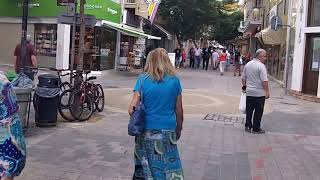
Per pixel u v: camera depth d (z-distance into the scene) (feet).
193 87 71.51
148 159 16.37
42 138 29.09
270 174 23.86
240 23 219.41
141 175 17.10
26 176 21.11
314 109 52.34
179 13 140.46
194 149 28.55
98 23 81.97
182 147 28.89
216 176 22.94
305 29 64.39
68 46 79.82
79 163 23.79
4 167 12.17
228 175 23.27
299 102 59.11
